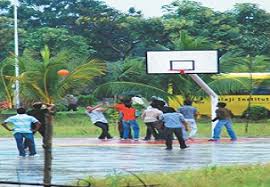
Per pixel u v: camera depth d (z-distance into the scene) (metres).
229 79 75.38
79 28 164.62
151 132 56.47
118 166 38.03
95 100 99.69
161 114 55.62
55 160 41.88
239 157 42.91
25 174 34.44
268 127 74.75
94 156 44.44
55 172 35.12
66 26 169.75
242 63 78.44
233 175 29.56
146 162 40.22
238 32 139.75
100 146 52.66
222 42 138.38
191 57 60.38
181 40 72.56
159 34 149.38
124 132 58.06
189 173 30.81
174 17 147.88
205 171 31.06
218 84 75.06
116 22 160.25
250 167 33.09
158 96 72.12
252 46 140.12
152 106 56.41
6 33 150.38
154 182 27.16
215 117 58.62
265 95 87.12
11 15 170.88
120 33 161.00
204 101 86.06
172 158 42.59
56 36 145.25
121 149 49.75
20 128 43.97
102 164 39.34
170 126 48.59
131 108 58.16
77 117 89.31
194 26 141.12
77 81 19.98
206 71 60.31
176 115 48.78
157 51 60.72
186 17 143.75
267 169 31.89
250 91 79.00
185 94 73.69
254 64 80.50
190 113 57.19
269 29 147.00
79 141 58.06
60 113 86.19
